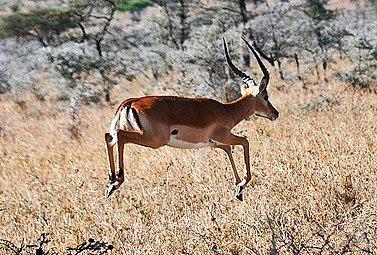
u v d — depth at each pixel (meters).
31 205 25.12
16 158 34.81
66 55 64.38
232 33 56.81
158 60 71.25
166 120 20.20
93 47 74.94
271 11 71.00
